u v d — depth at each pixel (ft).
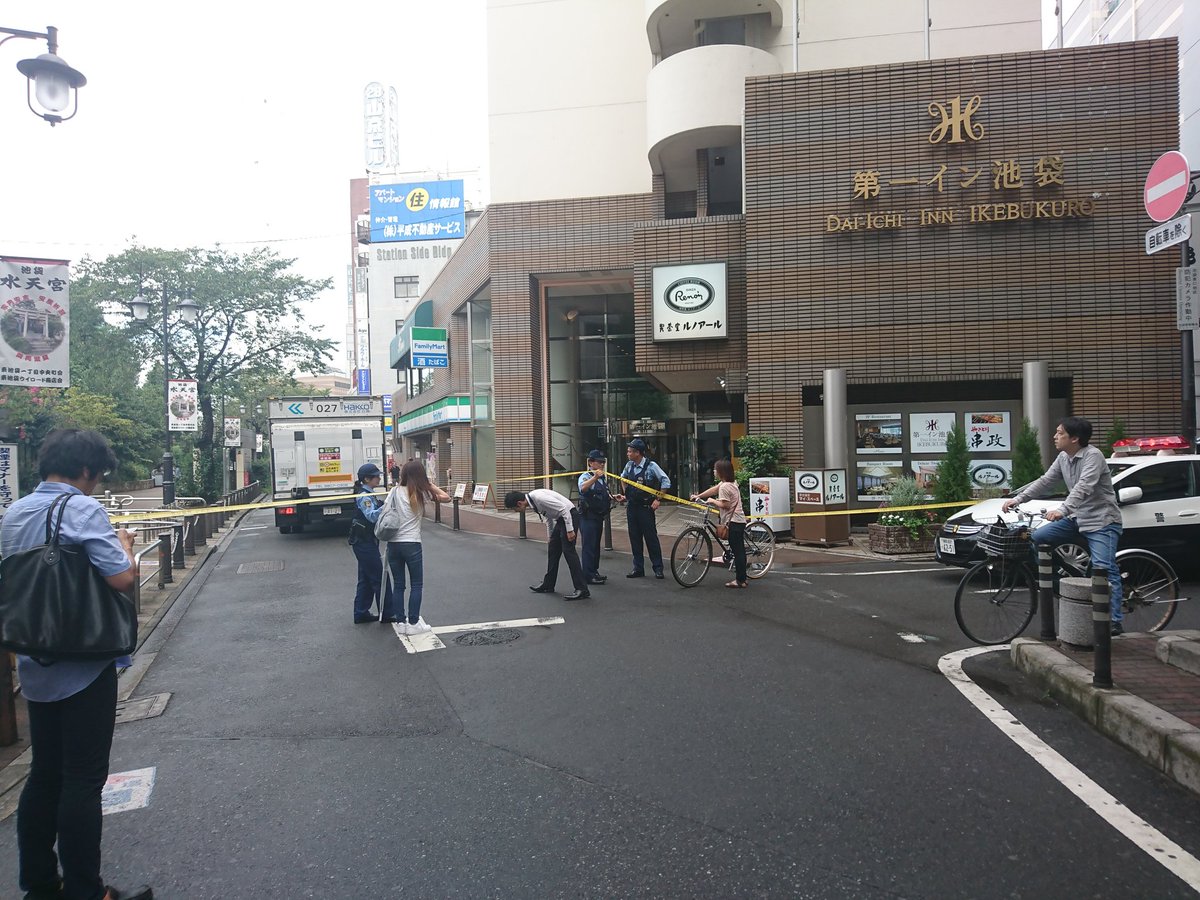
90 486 10.43
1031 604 21.03
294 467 55.88
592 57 67.41
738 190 64.80
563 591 29.12
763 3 57.57
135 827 11.69
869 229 44.32
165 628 26.27
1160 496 27.91
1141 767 12.77
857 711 15.57
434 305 92.12
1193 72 53.93
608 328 72.64
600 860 10.30
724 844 10.60
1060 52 42.65
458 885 9.82
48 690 9.32
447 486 93.40
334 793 12.64
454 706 16.61
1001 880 9.56
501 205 64.59
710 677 17.97
